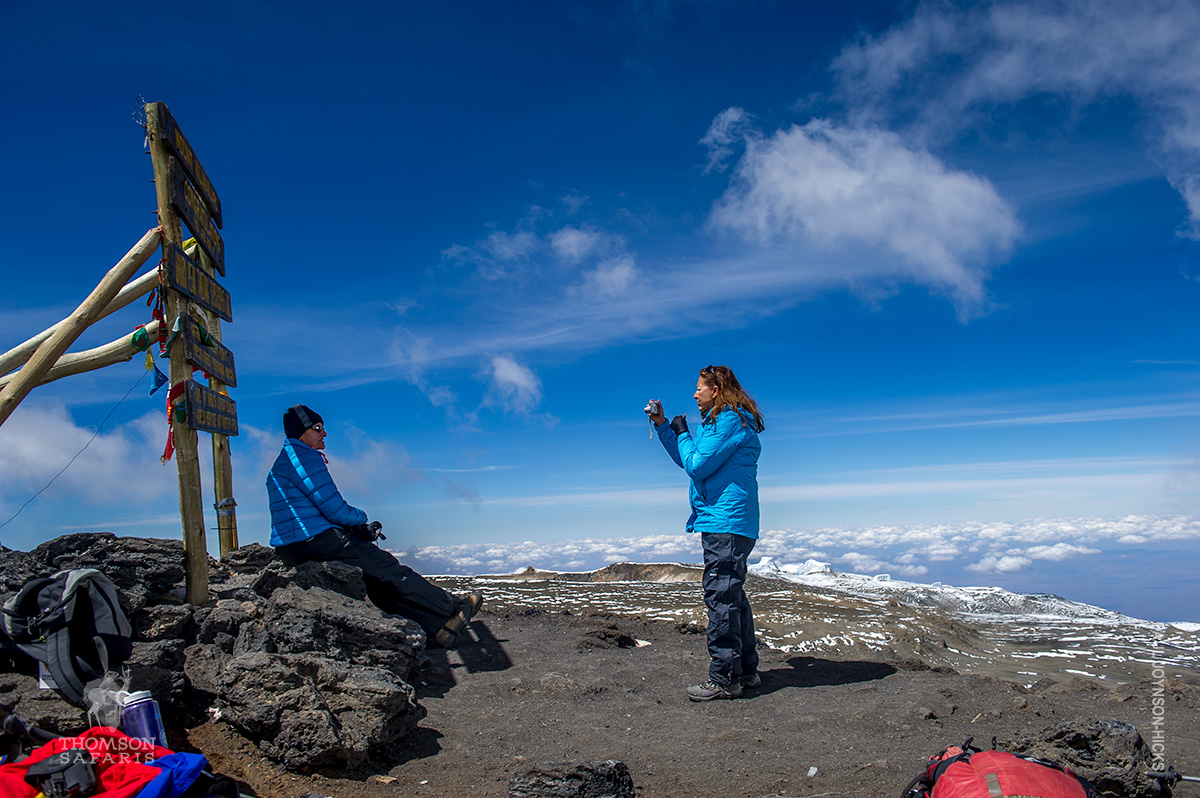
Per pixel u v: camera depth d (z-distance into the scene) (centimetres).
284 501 568
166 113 497
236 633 457
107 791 230
